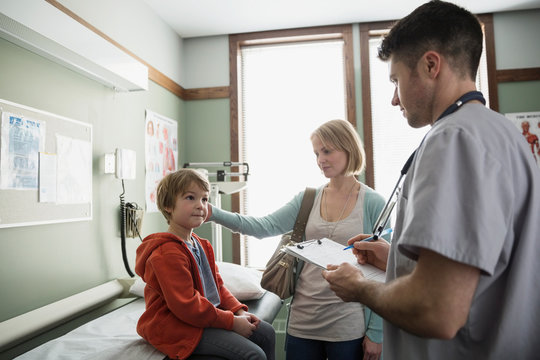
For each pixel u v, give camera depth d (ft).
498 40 8.99
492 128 2.06
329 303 4.38
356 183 4.90
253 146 10.08
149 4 8.13
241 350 3.91
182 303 3.83
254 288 6.06
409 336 2.33
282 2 8.30
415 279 1.87
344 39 9.45
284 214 5.21
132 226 6.64
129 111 7.16
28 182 4.70
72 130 5.52
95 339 4.30
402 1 8.38
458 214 1.84
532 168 2.06
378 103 9.57
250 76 10.22
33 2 4.11
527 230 2.01
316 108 9.92
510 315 2.00
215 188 7.93
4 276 4.38
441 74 2.32
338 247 4.03
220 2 8.21
